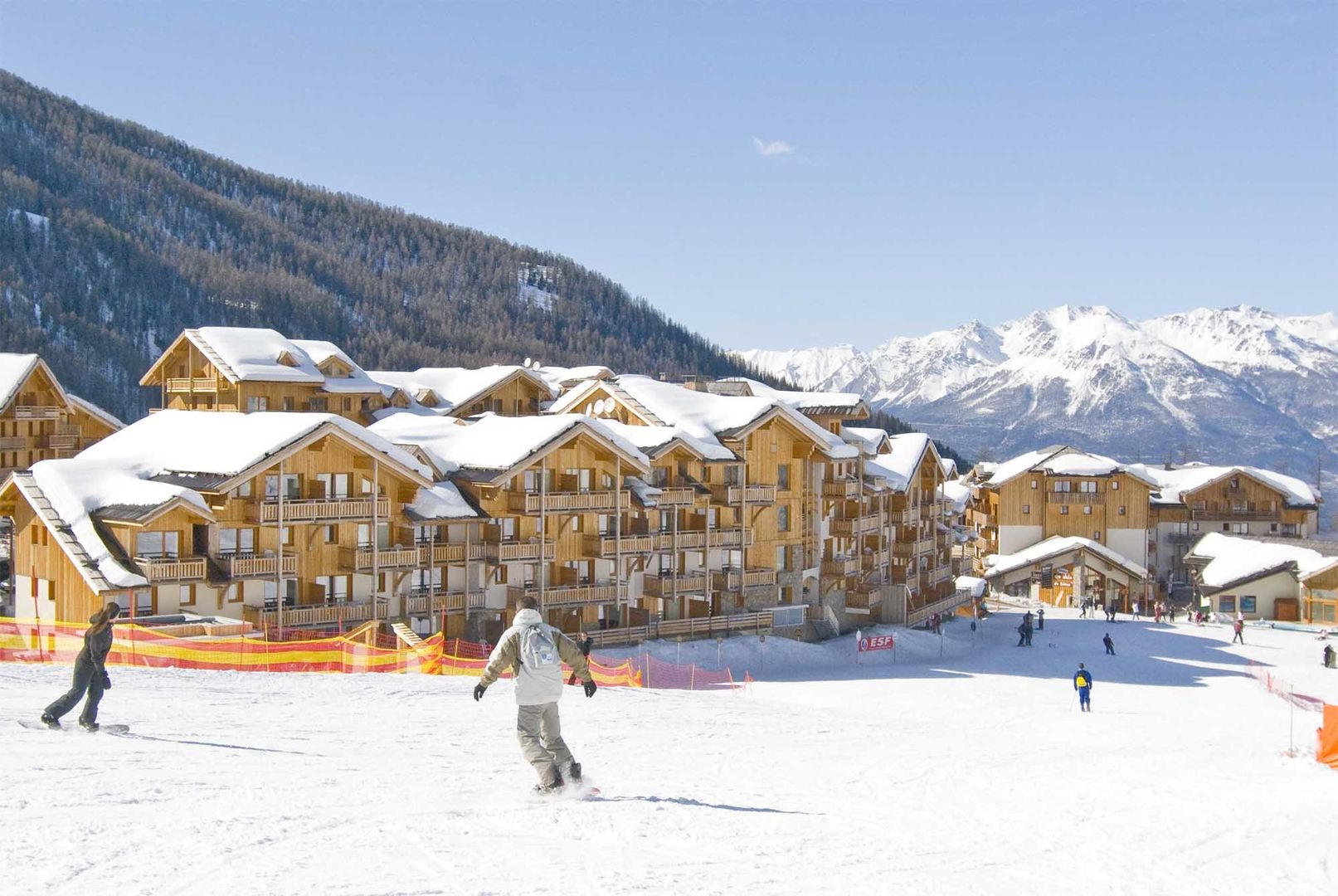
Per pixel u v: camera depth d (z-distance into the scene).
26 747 16.84
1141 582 120.12
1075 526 123.62
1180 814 17.50
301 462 55.47
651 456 69.12
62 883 10.01
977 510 135.75
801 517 80.81
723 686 57.09
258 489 53.34
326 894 10.01
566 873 11.13
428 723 23.80
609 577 68.88
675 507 70.06
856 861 12.62
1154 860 13.86
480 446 64.69
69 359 170.50
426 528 60.91
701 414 76.50
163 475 54.28
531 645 14.99
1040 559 118.62
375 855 11.37
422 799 14.38
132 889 9.91
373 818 13.04
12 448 84.94
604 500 65.81
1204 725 43.53
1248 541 117.44
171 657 41.34
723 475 75.19
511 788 15.56
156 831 11.90
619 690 38.56
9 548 61.12
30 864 10.52
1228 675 68.38
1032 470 124.00
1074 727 41.44
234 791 14.33
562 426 63.62
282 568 53.28
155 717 21.50
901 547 94.50
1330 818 17.30
